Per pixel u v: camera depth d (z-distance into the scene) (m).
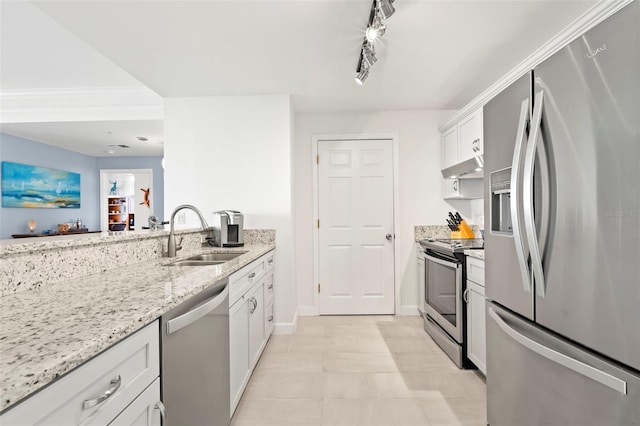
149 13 1.76
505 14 1.80
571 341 0.98
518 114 1.23
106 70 3.08
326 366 2.33
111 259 1.52
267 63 2.36
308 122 3.57
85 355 0.61
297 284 3.57
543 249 1.05
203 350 1.23
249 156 3.02
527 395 1.19
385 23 1.88
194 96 3.03
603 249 0.84
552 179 1.01
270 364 2.36
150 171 5.97
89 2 1.66
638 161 0.75
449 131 3.26
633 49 0.76
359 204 3.57
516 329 1.24
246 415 1.76
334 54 2.22
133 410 0.79
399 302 3.53
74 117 3.65
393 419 1.72
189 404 1.11
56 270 1.20
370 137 3.54
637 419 0.77
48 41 2.55
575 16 1.83
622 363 0.81
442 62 2.38
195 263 2.02
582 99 0.90
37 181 4.89
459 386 2.05
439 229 3.51
